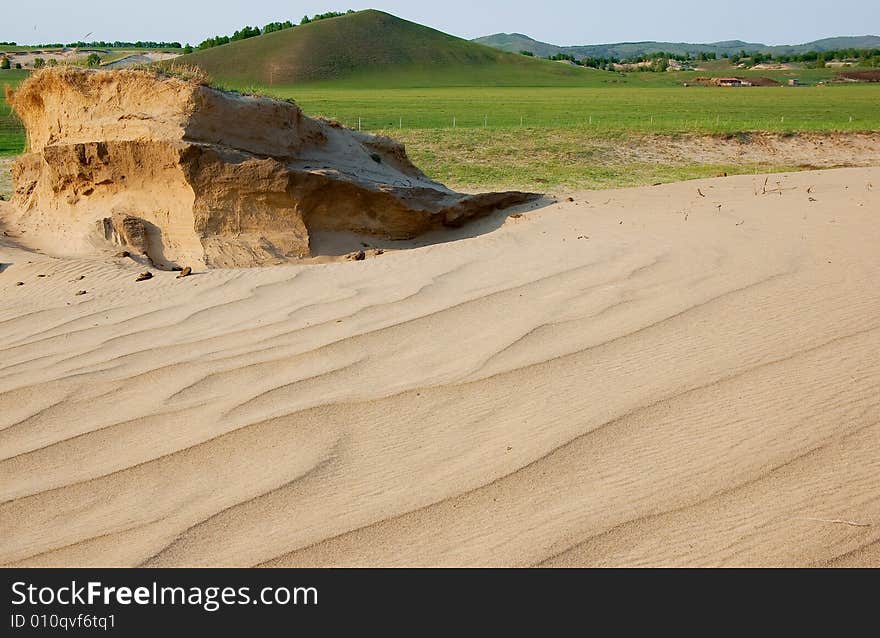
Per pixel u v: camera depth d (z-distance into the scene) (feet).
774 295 20.58
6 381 18.31
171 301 24.49
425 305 21.79
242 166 36.27
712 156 87.25
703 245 27.07
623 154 85.05
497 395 15.74
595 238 30.32
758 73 381.19
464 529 11.51
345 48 344.28
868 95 195.00
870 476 11.96
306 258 36.29
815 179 48.55
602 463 12.94
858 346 16.79
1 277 29.22
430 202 41.39
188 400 16.53
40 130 44.60
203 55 328.90
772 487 11.91
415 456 13.70
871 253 24.57
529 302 21.38
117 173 37.96
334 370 17.53
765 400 14.65
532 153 82.64
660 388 15.42
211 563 11.21
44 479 13.84
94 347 20.36
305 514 12.17
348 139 45.52
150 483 13.47
